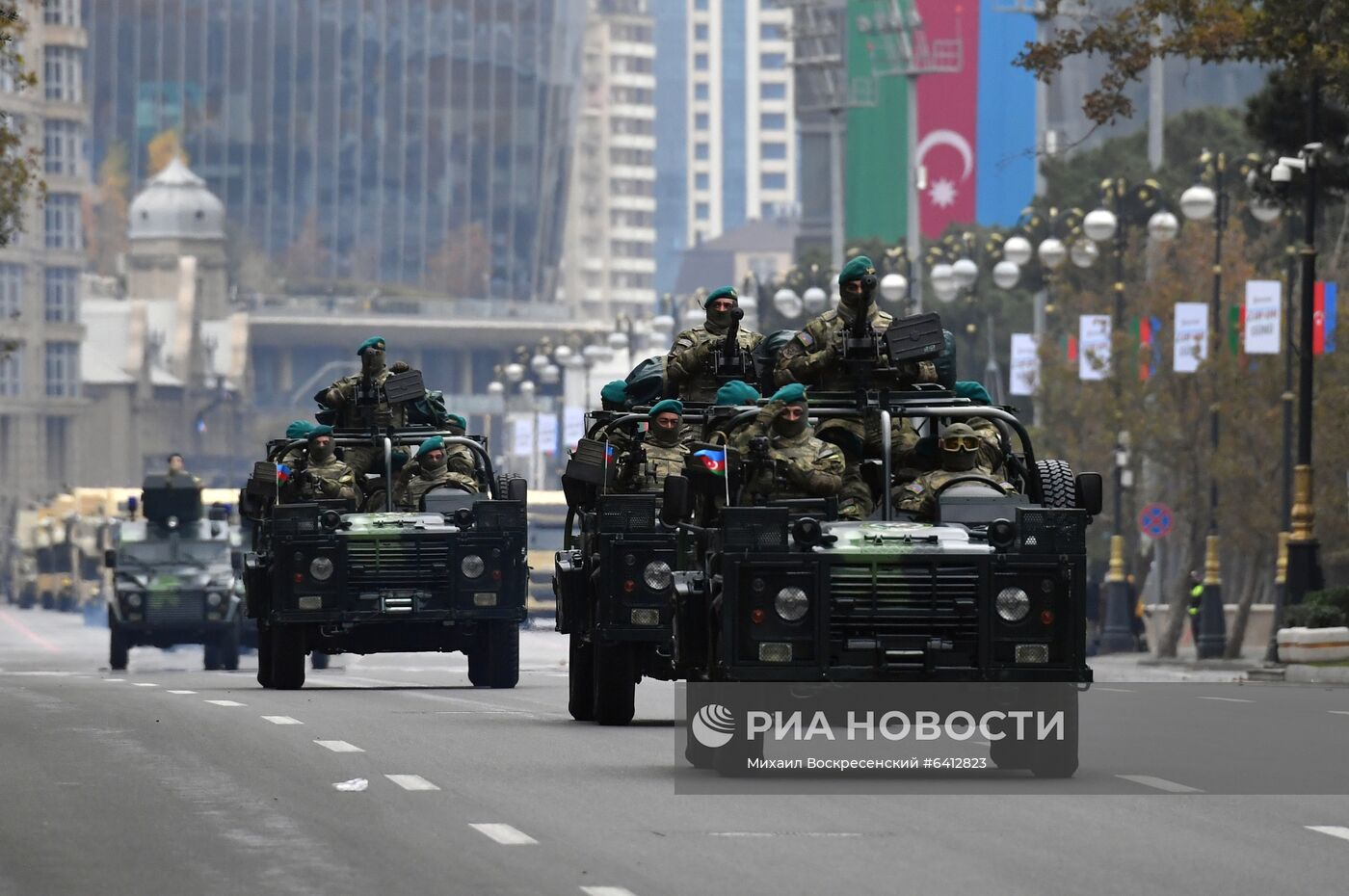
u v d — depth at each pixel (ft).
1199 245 609.01
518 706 246.27
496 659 285.64
